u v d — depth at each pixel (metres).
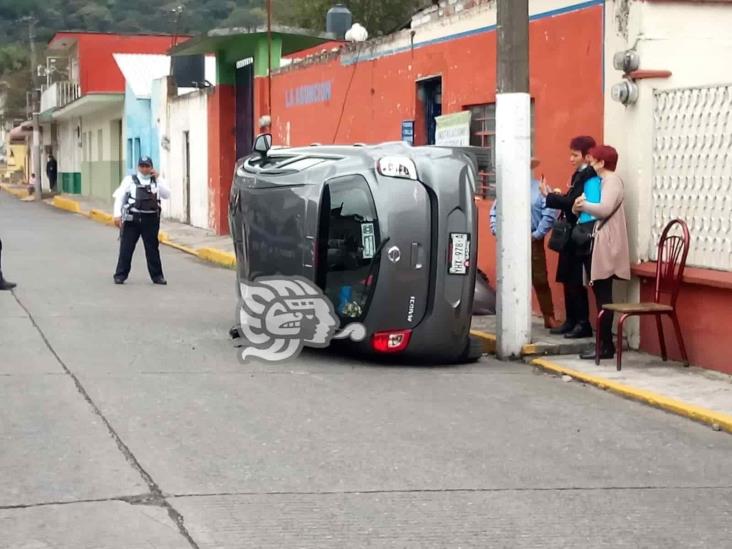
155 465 6.01
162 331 10.69
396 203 8.95
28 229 26.45
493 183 12.52
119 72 43.50
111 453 6.23
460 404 7.80
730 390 8.16
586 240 9.48
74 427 6.79
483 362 9.65
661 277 9.11
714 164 8.75
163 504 5.36
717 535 5.16
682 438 7.00
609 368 9.03
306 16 34.38
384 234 8.93
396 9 33.00
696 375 8.72
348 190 9.15
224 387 8.12
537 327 10.70
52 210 36.44
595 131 10.31
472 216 9.20
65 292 13.70
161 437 6.61
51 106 48.22
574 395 8.23
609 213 9.10
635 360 9.34
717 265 8.79
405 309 9.03
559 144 10.98
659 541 5.05
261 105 20.69
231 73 23.22
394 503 5.49
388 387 8.34
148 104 31.52
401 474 5.99
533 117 11.54
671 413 7.68
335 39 20.78
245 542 4.88
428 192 9.05
